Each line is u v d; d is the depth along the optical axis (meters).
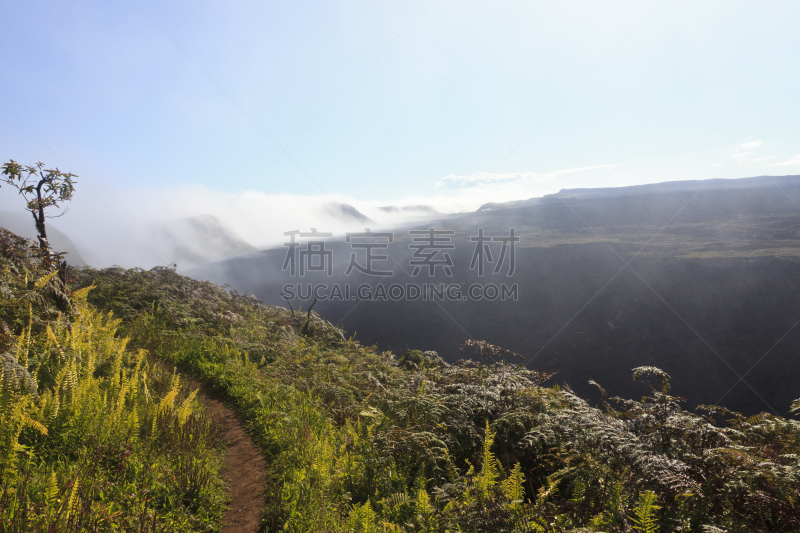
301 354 10.24
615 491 3.45
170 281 14.65
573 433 4.61
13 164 7.39
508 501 3.50
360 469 4.56
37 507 2.59
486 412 5.75
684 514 3.29
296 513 3.61
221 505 3.75
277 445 5.06
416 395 6.21
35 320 5.50
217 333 10.59
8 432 3.20
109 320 8.52
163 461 3.98
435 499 3.99
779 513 3.17
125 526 2.82
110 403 4.64
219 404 6.62
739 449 3.80
